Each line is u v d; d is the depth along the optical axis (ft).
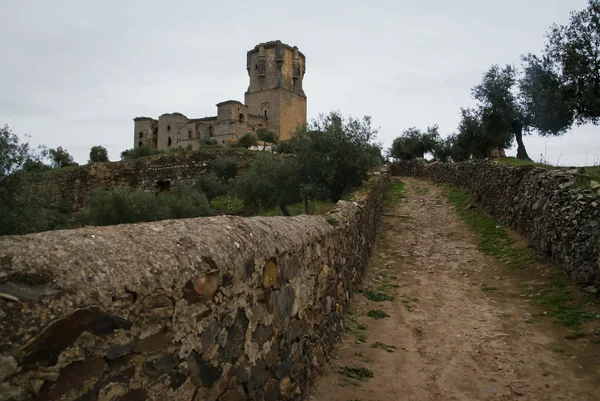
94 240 7.18
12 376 5.23
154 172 130.82
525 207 43.55
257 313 11.38
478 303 29.22
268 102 242.78
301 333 15.21
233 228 11.18
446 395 17.19
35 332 5.48
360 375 18.34
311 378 16.43
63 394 5.86
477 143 89.66
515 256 39.19
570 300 27.25
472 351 21.49
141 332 7.16
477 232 51.08
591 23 47.21
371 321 25.45
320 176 58.59
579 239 29.35
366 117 59.52
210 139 214.07
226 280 9.66
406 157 152.25
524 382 18.37
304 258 15.66
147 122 260.21
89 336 6.24
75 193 126.11
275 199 71.31
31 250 6.09
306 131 61.52
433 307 28.55
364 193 45.78
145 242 8.09
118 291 6.68
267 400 11.98
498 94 73.46
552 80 51.67
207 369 8.92
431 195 81.05
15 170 38.75
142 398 7.15
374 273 37.45
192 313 8.42
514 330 24.02
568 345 21.62
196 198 73.41
